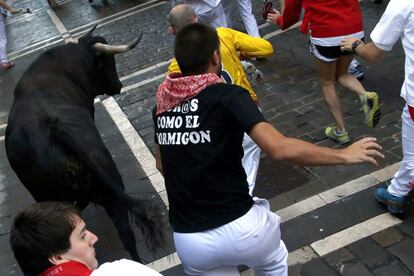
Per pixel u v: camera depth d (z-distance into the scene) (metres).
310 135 5.42
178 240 2.67
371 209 4.16
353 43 3.71
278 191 4.67
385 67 6.36
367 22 7.79
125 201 3.36
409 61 3.37
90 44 4.80
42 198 3.61
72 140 3.42
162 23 10.52
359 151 2.34
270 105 6.21
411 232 3.85
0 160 6.54
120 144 6.22
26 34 12.85
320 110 5.83
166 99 2.60
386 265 3.61
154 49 9.14
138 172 5.55
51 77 4.23
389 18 3.37
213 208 2.55
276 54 7.55
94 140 3.60
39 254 1.76
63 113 3.67
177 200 2.64
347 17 4.55
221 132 2.46
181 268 4.03
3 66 10.38
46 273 1.75
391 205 3.93
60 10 14.25
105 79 4.98
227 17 7.58
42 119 3.56
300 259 3.84
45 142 3.45
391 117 5.36
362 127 5.31
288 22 4.94
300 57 7.27
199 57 2.51
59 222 1.78
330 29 4.56
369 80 6.17
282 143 2.29
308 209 4.34
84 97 4.50
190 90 2.49
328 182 4.61
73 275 1.72
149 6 12.09
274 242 2.70
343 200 4.34
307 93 6.27
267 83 6.76
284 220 4.27
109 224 4.74
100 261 4.33
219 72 2.63
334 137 5.15
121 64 8.76
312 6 4.66
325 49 4.68
